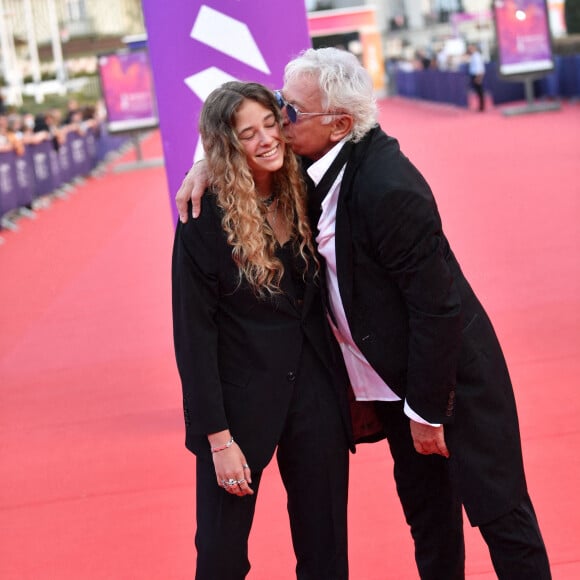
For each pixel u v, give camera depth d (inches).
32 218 647.1
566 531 151.9
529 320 273.7
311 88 107.9
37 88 1878.7
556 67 967.0
